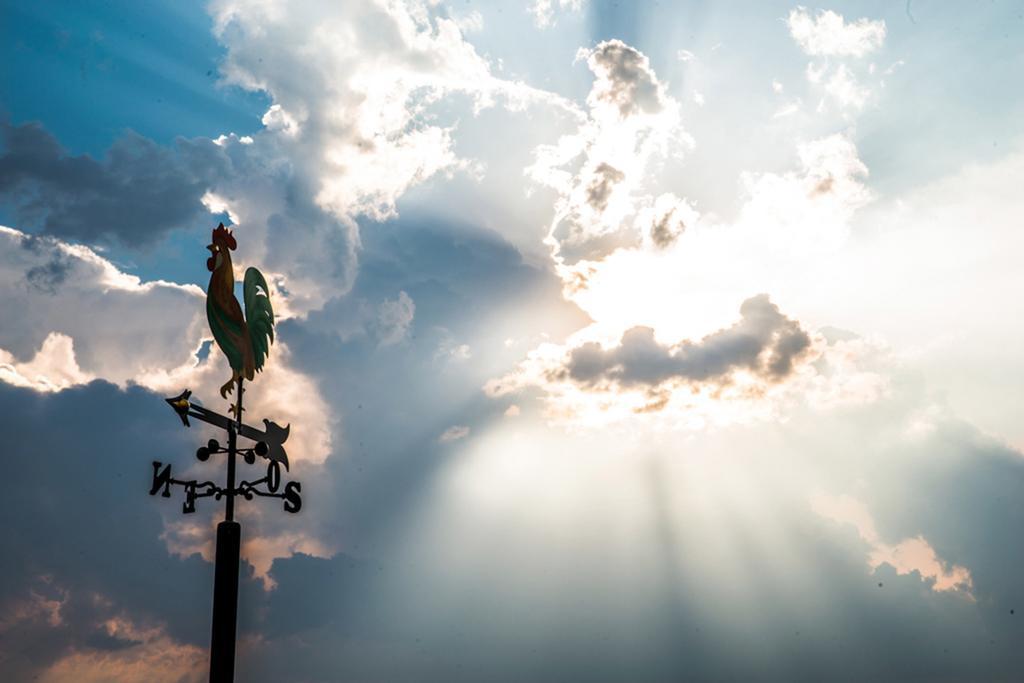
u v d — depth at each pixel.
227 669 8.38
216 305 9.37
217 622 8.51
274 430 10.03
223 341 9.38
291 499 9.79
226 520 8.94
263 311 10.48
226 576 8.65
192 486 9.03
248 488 9.41
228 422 9.25
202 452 9.17
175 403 8.51
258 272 10.62
